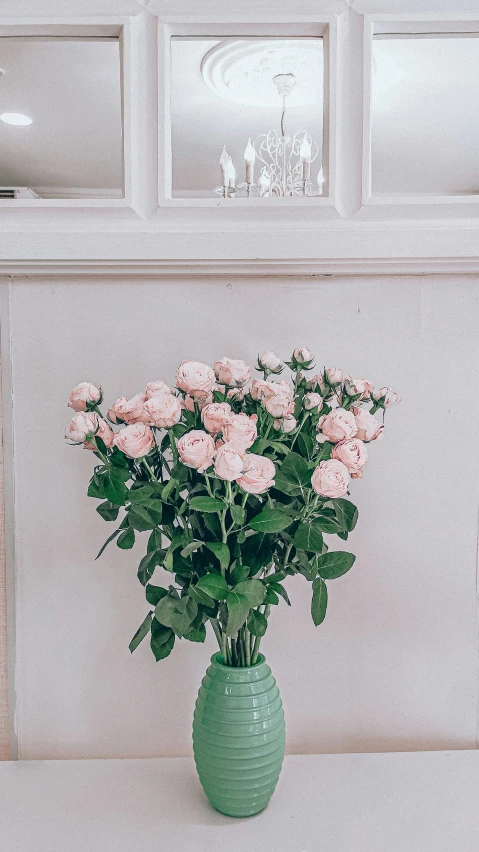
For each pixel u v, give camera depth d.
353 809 0.74
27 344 0.88
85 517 0.89
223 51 1.51
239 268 0.85
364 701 0.91
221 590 0.61
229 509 0.66
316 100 1.78
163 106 0.86
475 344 0.89
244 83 1.68
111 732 0.90
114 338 0.88
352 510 0.67
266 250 0.84
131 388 0.88
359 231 0.84
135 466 0.68
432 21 0.85
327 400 0.72
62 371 0.88
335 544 0.90
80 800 0.77
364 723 0.91
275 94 1.75
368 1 0.85
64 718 0.90
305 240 0.84
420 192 2.38
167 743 0.90
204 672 0.90
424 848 0.67
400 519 0.90
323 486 0.58
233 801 0.70
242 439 0.58
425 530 0.90
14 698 0.89
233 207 0.86
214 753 0.68
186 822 0.72
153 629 0.67
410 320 0.88
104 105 1.80
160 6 0.85
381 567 0.90
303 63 1.57
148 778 0.82
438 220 0.87
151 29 0.86
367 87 0.86
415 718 0.91
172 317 0.88
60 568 0.89
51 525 0.89
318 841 0.68
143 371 0.88
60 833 0.70
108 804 0.76
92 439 0.65
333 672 0.90
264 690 0.71
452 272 0.87
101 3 0.85
